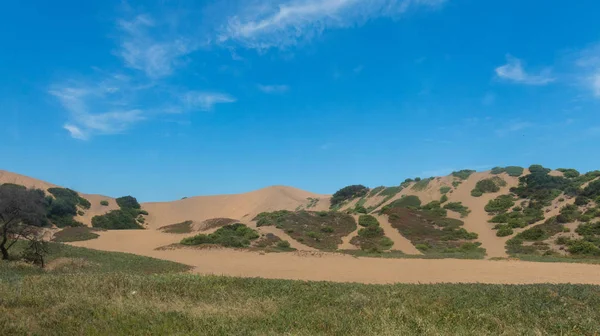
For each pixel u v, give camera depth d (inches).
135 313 358.3
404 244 1679.4
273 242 1583.4
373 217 2026.3
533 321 388.8
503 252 1557.6
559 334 354.3
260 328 324.5
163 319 341.7
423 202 2519.7
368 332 317.7
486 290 566.9
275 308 404.2
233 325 325.4
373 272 999.6
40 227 1042.1
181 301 421.7
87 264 928.3
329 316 370.3
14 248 1033.5
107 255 1128.2
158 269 965.2
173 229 1979.6
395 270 1034.1
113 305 377.4
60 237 1685.5
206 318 345.1
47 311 353.4
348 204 3080.7
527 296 521.3
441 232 1851.6
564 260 1253.7
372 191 3107.8
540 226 1745.8
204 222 2043.6
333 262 1204.5
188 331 312.5
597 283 814.5
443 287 608.1
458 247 1651.1
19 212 871.1
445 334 323.9
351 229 1867.6
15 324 307.1
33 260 889.5
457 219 2062.0
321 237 1729.8
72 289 455.5
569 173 2411.4
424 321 354.9
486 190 2450.8
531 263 1164.5
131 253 1291.8
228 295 468.8
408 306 425.7
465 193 2470.5
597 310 449.4
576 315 412.5
